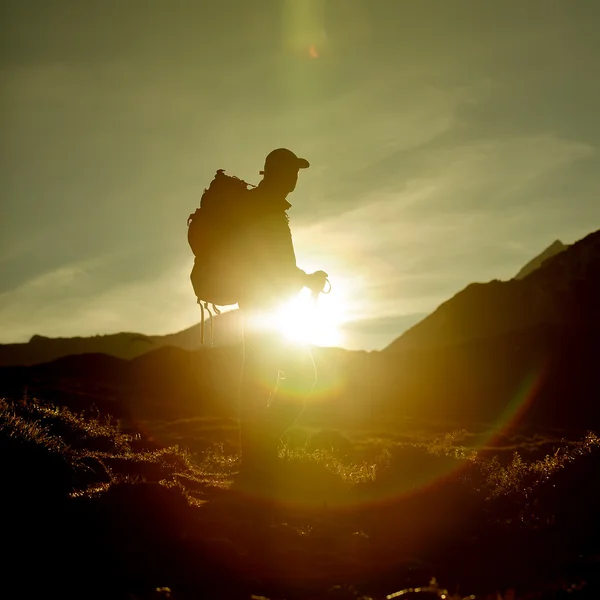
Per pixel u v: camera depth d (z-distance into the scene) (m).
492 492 8.49
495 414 58.22
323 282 8.49
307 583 5.97
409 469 9.09
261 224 8.34
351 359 75.75
